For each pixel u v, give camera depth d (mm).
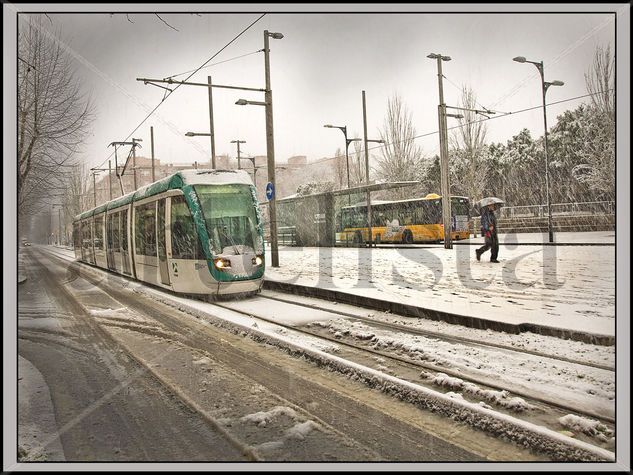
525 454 4238
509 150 36031
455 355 6984
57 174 16797
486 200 17203
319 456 4242
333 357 6895
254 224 13273
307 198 36344
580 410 5031
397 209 33781
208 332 9359
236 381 6359
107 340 8945
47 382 6500
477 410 4883
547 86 22547
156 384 6328
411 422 4957
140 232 16406
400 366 6766
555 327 7621
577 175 31312
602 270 13883
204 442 4613
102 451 4445
